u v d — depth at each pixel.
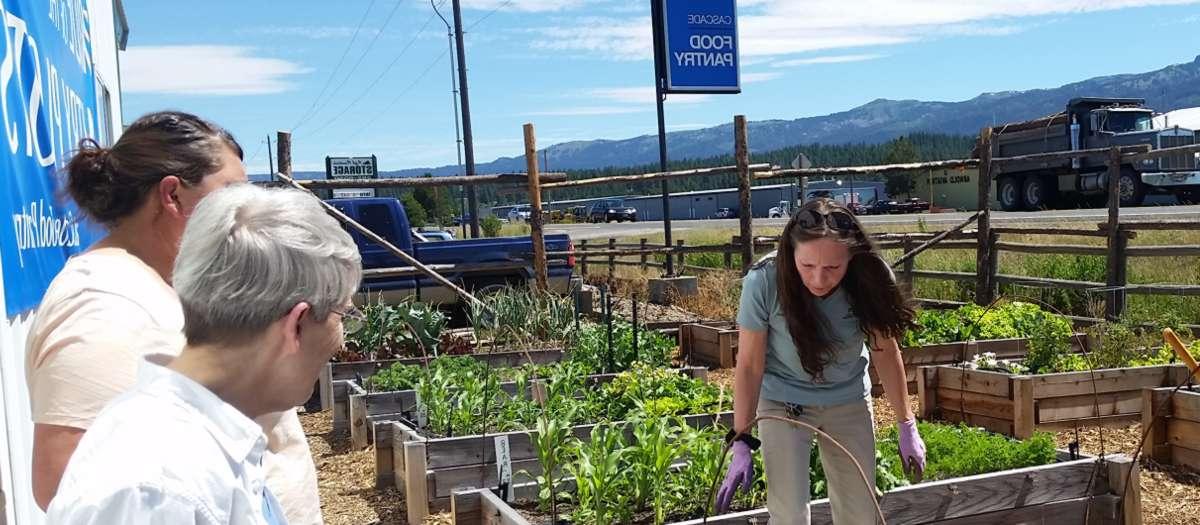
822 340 3.47
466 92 25.00
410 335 9.45
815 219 3.30
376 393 7.31
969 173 56.03
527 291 11.05
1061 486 4.85
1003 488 4.75
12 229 3.29
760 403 3.74
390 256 12.10
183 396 1.44
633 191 160.00
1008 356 9.04
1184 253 10.48
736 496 4.85
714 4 16.16
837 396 3.64
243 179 2.31
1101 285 11.26
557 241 13.16
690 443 4.80
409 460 5.54
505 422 6.30
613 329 9.55
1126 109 30.97
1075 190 32.34
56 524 1.30
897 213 57.88
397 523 5.59
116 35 9.73
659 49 16.02
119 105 8.98
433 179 10.66
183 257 1.51
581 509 4.69
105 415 1.42
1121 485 4.85
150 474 1.31
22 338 3.49
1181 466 6.27
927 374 7.73
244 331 1.49
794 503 3.65
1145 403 6.40
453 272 12.41
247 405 1.54
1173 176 29.08
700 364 10.48
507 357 9.20
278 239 1.49
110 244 2.21
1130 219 23.89
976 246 12.73
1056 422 7.16
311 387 1.61
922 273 13.60
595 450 4.82
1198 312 10.82
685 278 15.25
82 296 2.01
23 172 3.54
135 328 2.00
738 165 11.67
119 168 2.16
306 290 1.51
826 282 3.32
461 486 5.72
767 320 3.58
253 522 1.43
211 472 1.38
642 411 5.64
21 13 3.72
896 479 4.74
